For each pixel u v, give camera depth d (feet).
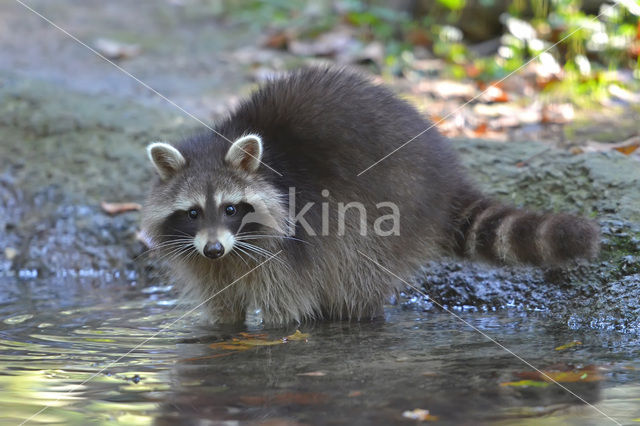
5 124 26.43
